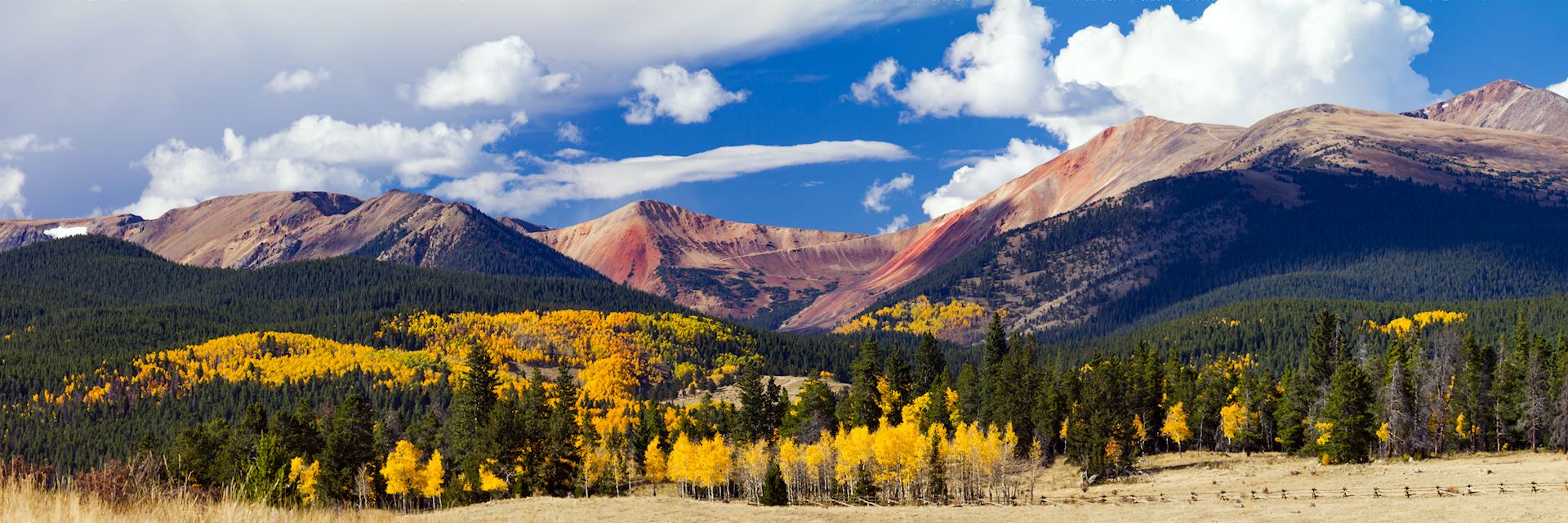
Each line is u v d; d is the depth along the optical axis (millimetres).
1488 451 126625
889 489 118312
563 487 116750
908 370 180875
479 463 117500
